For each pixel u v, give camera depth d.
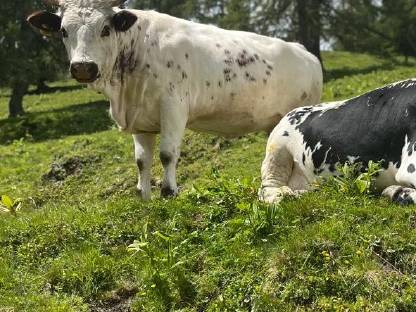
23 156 12.50
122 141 11.00
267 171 6.27
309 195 5.62
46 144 13.64
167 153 6.46
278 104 7.48
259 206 5.53
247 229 5.38
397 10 26.92
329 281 4.84
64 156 10.65
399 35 31.36
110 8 6.27
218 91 6.87
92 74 6.15
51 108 24.23
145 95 6.50
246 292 4.99
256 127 7.40
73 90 29.53
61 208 6.65
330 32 24.62
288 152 6.22
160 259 5.36
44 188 9.92
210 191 6.04
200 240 5.57
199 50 6.75
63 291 5.42
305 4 23.52
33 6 22.06
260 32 24.11
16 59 20.67
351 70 25.47
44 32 6.51
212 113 6.98
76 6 6.24
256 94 7.15
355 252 4.96
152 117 6.58
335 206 5.38
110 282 5.44
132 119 6.60
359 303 4.70
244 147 9.97
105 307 5.30
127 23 6.27
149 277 5.29
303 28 23.77
